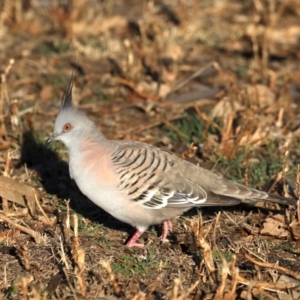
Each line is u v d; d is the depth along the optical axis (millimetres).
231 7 20375
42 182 12055
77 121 10422
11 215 10883
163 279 9469
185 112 14594
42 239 10266
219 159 12578
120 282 9367
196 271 9570
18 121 13508
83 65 16844
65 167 12539
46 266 9688
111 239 10578
